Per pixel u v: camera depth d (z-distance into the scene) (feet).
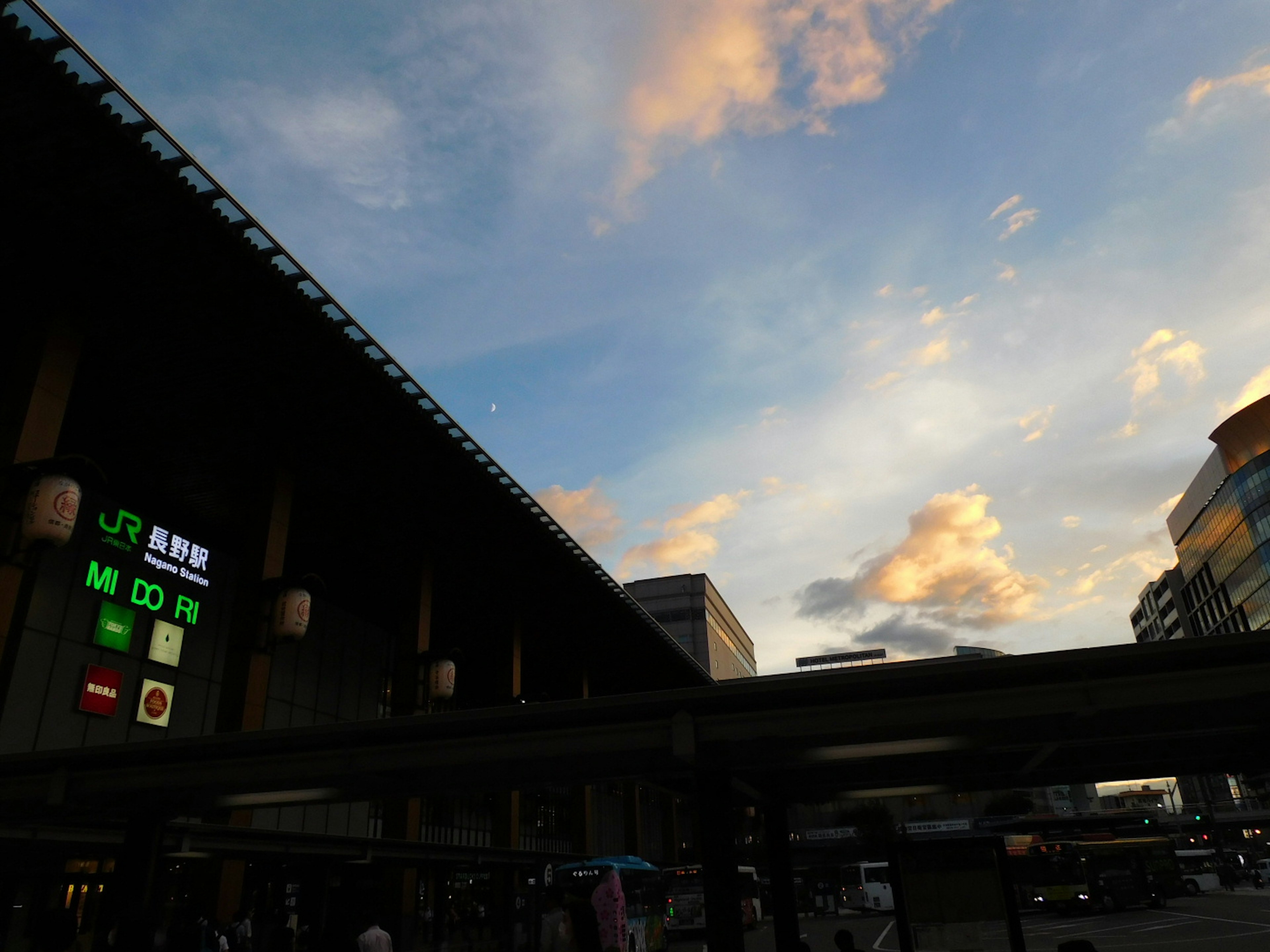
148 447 88.89
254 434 89.71
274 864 96.58
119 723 87.81
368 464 98.48
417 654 115.24
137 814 49.32
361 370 80.69
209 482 96.07
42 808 48.85
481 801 155.43
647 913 89.30
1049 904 135.33
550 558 128.57
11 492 61.05
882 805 290.56
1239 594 419.33
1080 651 35.37
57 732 81.05
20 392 64.08
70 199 59.21
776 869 55.72
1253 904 137.18
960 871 39.34
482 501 109.50
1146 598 590.55
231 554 108.37
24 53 49.67
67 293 67.05
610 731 40.55
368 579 127.95
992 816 304.50
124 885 47.37
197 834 58.80
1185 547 492.13
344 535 116.06
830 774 52.49
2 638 58.70
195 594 100.94
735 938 40.68
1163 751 49.85
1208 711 38.37
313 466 98.37
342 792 48.55
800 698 38.34
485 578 135.23
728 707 39.40
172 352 75.61
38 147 55.31
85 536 87.97
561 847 183.73
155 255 64.59
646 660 188.34
